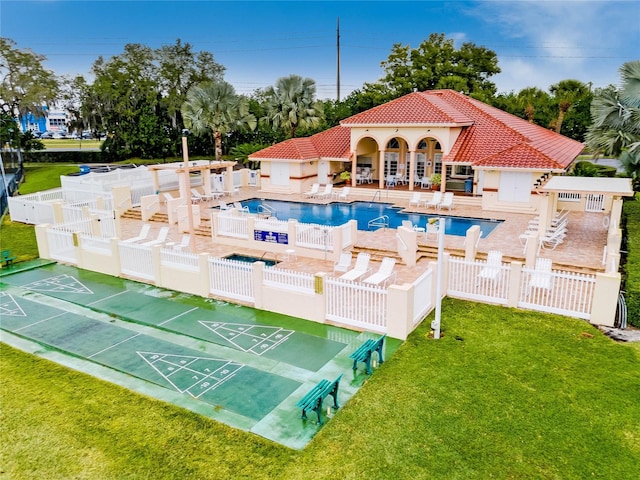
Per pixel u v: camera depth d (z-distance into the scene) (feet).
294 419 31.09
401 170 119.65
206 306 49.37
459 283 49.14
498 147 98.17
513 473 25.99
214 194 107.14
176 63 205.87
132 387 35.27
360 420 30.50
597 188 61.52
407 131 103.81
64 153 198.90
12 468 27.45
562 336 40.52
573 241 66.59
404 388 33.73
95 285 56.03
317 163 119.75
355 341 41.42
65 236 64.03
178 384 35.47
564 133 169.27
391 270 52.26
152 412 32.07
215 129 144.15
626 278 49.78
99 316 47.73
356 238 67.31
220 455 27.91
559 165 83.61
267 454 27.86
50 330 44.88
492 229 77.51
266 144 176.65
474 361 36.94
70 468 27.30
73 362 39.09
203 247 69.77
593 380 34.19
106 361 39.06
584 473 25.95
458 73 168.76
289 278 46.42
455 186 103.91
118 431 30.27
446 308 46.50
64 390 34.96
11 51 185.57
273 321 45.65
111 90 190.39
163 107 202.69
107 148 194.08
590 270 54.34
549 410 31.01
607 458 26.99
